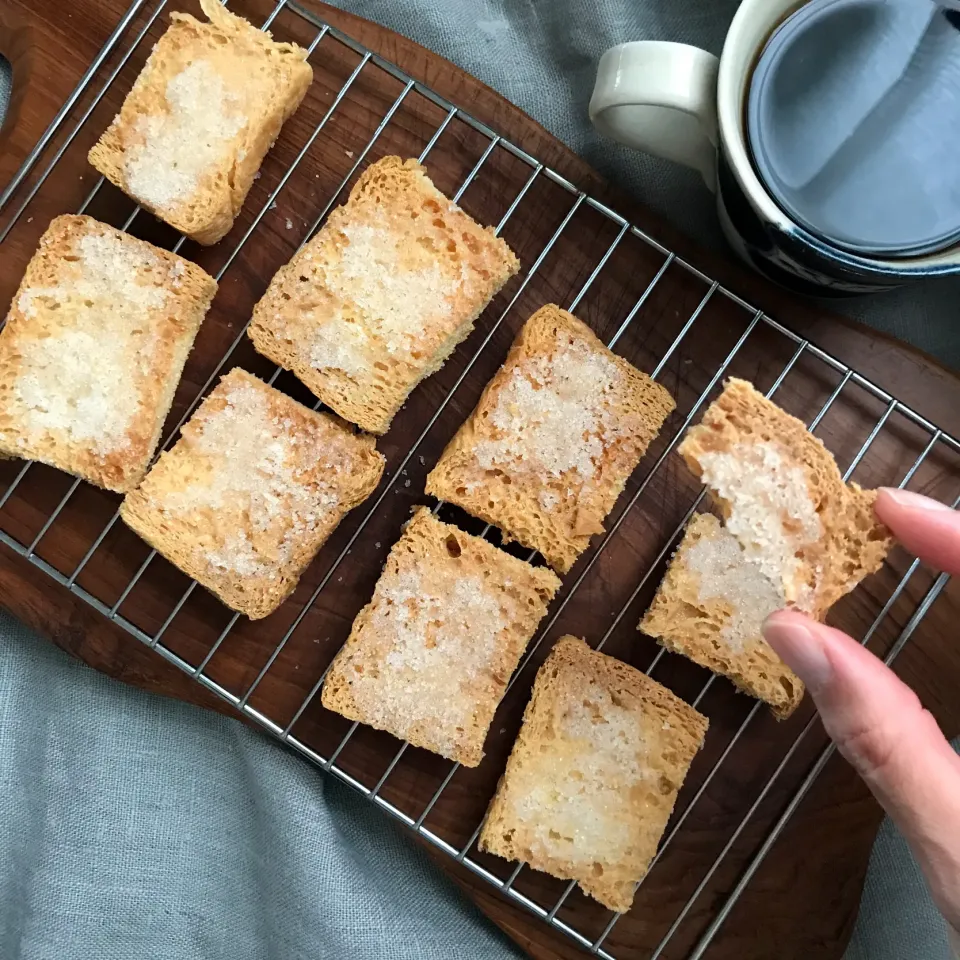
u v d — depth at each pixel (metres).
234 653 0.33
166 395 0.32
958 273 0.26
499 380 0.32
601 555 0.33
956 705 0.32
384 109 0.33
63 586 0.33
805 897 0.32
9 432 0.32
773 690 0.31
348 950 0.33
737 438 0.28
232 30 0.32
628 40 0.32
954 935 0.24
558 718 0.32
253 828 0.34
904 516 0.27
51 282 0.32
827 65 0.27
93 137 0.33
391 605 0.32
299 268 0.32
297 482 0.32
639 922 0.32
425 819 0.33
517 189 0.33
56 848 0.34
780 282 0.31
